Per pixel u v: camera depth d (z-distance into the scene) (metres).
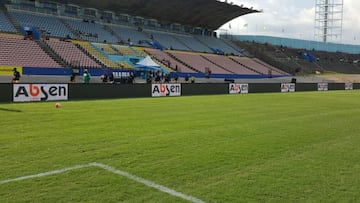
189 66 49.31
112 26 51.84
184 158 6.59
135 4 51.66
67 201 4.42
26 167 5.81
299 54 76.25
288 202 4.57
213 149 7.39
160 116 12.74
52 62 34.41
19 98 17.45
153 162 6.27
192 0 54.66
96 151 7.01
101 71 35.94
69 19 47.09
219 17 64.94
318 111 15.64
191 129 9.95
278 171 5.89
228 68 54.28
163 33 58.94
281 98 24.25
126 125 10.45
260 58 67.31
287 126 10.91
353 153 7.30
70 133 8.93
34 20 42.25
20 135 8.52
